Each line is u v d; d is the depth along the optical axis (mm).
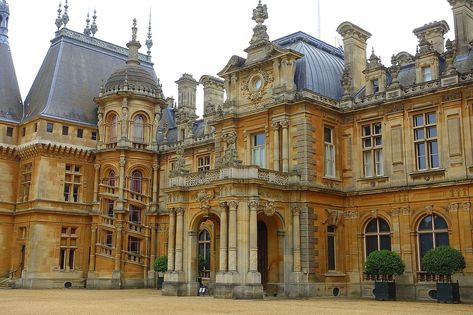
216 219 35062
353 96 38344
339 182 36188
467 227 30250
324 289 33531
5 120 49094
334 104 36875
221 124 39156
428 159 32750
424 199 32375
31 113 49719
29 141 47906
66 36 53594
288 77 35781
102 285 44844
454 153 31422
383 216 34125
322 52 40531
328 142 36281
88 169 49312
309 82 36625
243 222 31297
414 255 32406
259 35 37906
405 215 33062
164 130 50562
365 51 40906
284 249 33500
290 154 34906
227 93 39062
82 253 47531
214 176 33312
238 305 25500
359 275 34656
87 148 49156
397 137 34219
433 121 32906
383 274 31688
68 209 47344
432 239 31953
